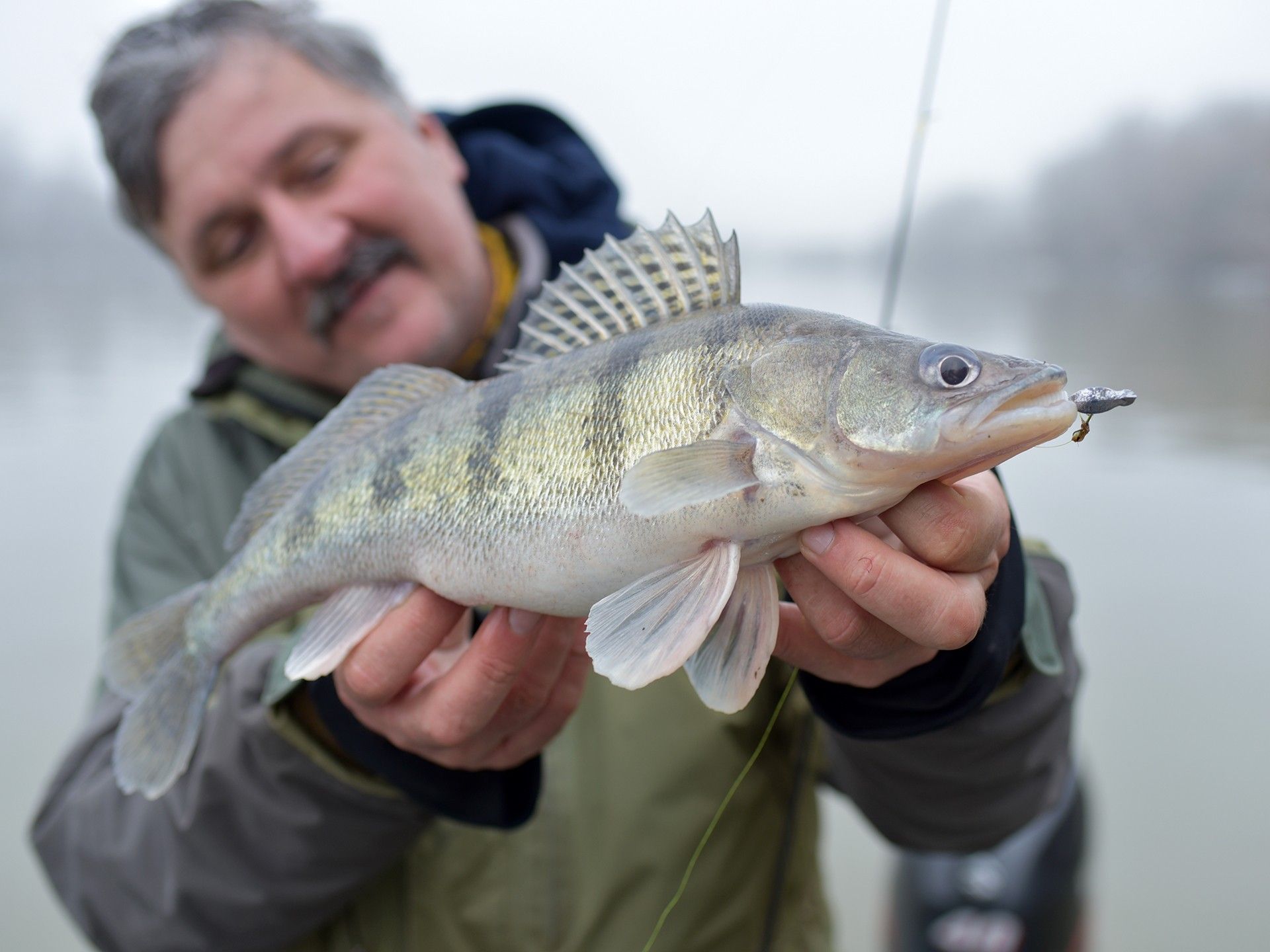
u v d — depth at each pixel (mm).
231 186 650
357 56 704
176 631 522
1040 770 514
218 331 783
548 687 442
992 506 354
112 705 625
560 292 437
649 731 597
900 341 360
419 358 702
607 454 386
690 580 368
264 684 526
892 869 774
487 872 576
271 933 537
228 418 723
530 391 412
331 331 678
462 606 428
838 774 607
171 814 533
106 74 667
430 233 685
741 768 600
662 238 411
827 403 357
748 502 363
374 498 444
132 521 711
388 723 448
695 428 375
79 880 569
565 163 788
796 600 373
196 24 678
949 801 521
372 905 585
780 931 620
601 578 388
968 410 338
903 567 342
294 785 494
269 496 502
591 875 577
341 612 453
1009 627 395
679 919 574
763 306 391
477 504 412
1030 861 709
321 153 657
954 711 397
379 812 498
